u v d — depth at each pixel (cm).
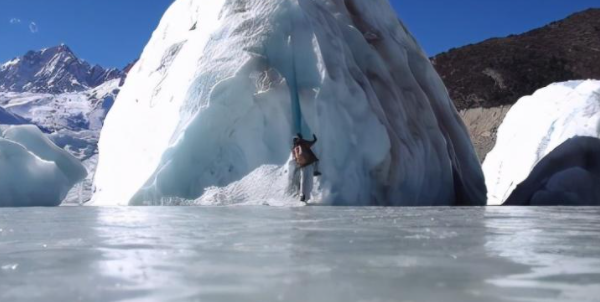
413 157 1011
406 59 1203
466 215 513
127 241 245
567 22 6278
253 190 896
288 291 125
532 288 129
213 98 948
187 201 900
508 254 197
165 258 185
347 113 938
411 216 477
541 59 5309
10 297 119
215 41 1041
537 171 1432
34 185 1003
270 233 287
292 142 927
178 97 1026
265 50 998
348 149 913
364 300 115
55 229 327
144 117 1102
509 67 5203
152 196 927
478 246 223
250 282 138
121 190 1027
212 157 938
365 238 256
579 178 1352
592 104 1584
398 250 208
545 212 628
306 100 941
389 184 948
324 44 998
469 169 1255
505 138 1839
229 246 221
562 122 1606
